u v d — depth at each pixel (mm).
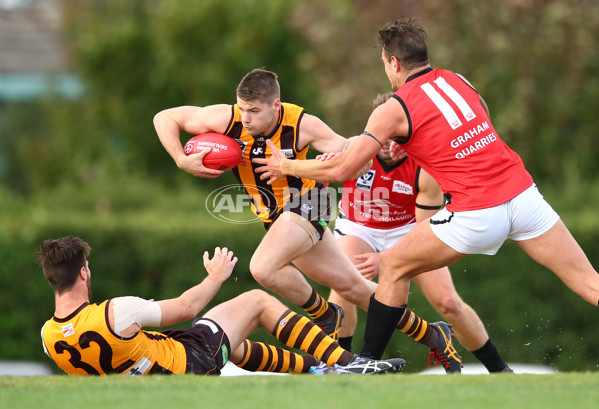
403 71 18688
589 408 13305
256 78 19438
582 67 56531
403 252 18828
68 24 74000
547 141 56844
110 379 16141
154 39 65188
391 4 58594
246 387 15023
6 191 54062
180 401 13969
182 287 38938
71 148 69375
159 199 54219
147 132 65438
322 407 13461
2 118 78250
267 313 19969
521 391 14516
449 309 22281
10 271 38469
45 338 17719
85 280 17938
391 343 36906
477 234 17859
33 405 13875
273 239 20734
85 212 43062
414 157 18609
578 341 37344
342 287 22219
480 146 17953
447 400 13844
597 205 45062
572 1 56281
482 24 55844
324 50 60406
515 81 56062
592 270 18125
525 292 37438
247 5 63406
